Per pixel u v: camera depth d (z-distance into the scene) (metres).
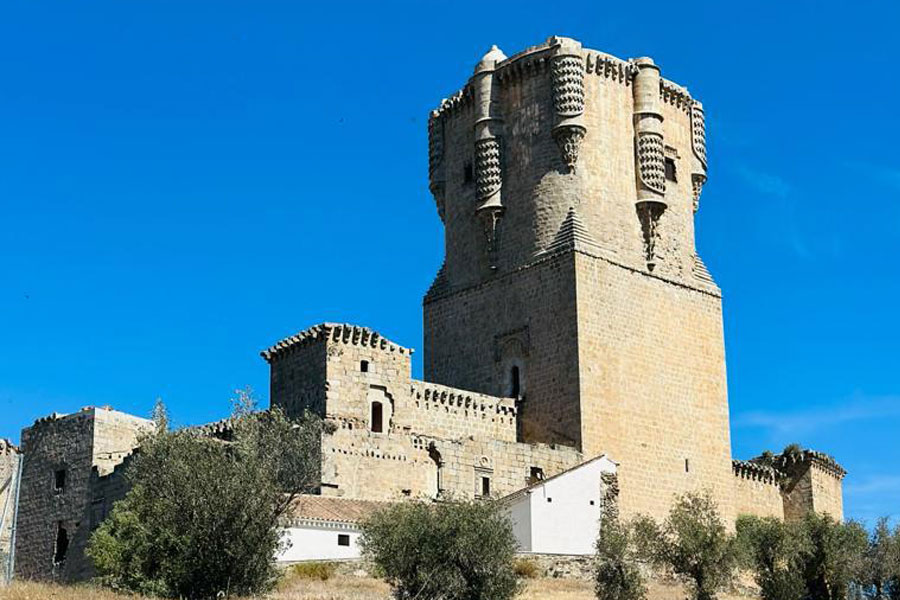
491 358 75.69
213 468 47.25
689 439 75.19
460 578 48.84
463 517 49.94
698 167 80.88
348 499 61.50
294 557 56.91
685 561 57.81
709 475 75.75
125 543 51.97
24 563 71.56
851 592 66.62
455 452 67.38
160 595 46.91
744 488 86.62
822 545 66.81
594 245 73.25
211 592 46.06
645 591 57.22
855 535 66.94
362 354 66.75
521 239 75.56
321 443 62.44
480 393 75.50
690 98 81.69
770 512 88.25
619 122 76.69
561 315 72.19
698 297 78.44
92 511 68.31
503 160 77.50
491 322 76.19
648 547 58.66
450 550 48.97
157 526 47.16
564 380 71.25
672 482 73.44
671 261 77.62
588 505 65.12
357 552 58.34
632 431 72.25
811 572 66.12
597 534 64.75
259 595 46.69
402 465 65.50
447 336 78.88
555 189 74.44
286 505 49.03
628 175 76.38
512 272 75.50
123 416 71.62
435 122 83.12
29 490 72.81
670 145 79.62
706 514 64.12
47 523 71.06
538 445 69.56
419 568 48.66
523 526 63.03
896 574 65.25
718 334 79.00
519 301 74.81
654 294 75.75
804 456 89.75
